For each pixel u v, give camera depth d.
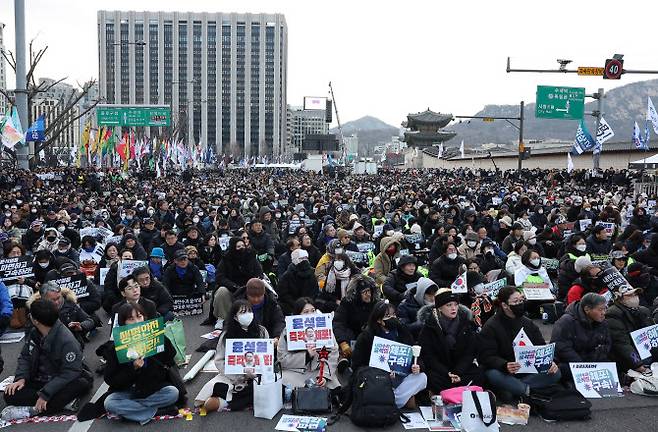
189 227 14.27
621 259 11.60
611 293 9.24
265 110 147.50
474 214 18.31
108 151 49.72
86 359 9.03
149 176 52.75
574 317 7.79
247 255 10.90
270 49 146.00
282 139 153.00
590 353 7.78
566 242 13.02
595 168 37.75
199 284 11.69
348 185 43.12
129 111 46.78
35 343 7.07
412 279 10.27
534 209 20.45
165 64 133.12
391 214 20.44
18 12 26.78
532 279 11.14
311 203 26.03
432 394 7.29
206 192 34.00
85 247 13.73
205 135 141.62
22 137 26.83
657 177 33.62
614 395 7.50
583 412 6.89
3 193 26.22
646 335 7.95
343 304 8.73
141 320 6.98
